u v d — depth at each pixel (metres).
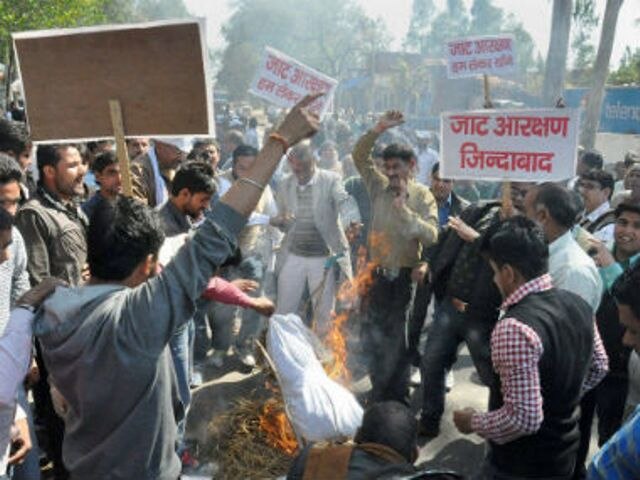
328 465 1.73
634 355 2.63
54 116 2.34
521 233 2.34
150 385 1.71
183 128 2.26
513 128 3.44
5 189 2.88
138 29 2.22
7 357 1.76
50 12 15.89
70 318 1.69
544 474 2.35
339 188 4.98
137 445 1.75
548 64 13.23
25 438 2.42
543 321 2.22
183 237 3.23
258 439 3.62
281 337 3.52
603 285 3.22
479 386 4.93
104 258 1.75
